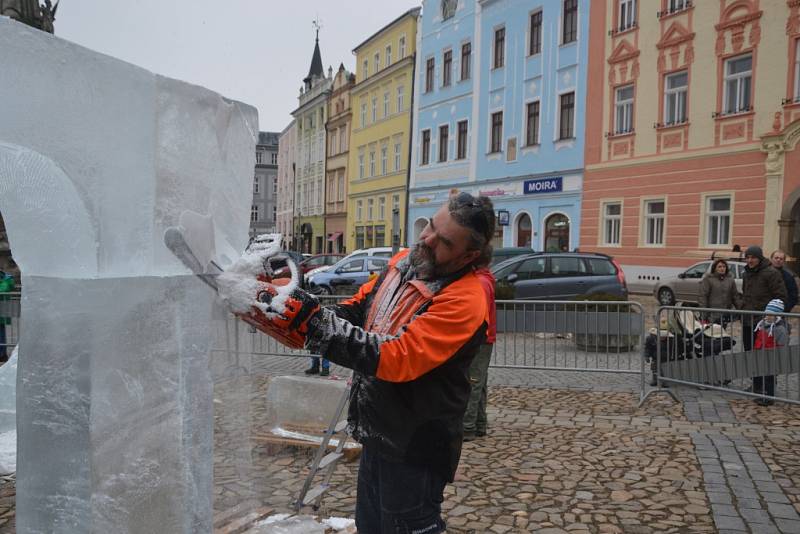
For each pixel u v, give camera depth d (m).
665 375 5.94
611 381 6.75
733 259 14.30
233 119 1.69
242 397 1.81
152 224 1.43
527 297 11.32
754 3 16.56
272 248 1.51
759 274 6.54
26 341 1.38
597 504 3.20
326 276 15.46
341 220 38.41
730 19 17.11
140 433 1.44
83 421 1.34
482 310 1.66
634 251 19.75
